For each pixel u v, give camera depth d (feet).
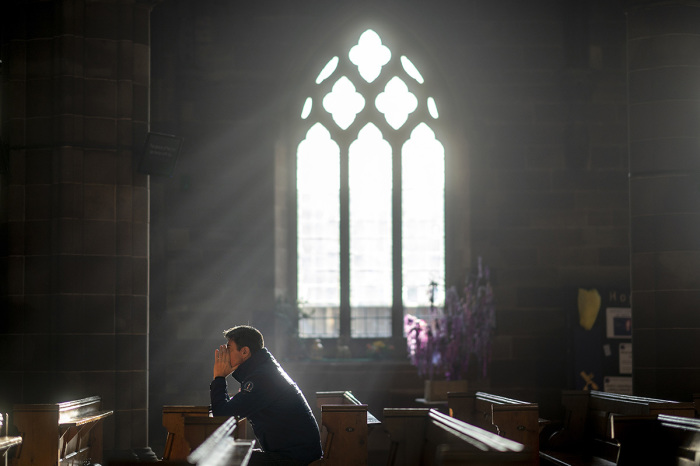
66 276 34.01
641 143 35.50
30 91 34.81
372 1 49.19
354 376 47.21
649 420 21.65
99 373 34.17
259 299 47.67
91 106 34.78
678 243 34.73
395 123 50.47
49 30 34.83
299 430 19.66
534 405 25.46
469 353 44.62
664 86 35.14
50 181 34.50
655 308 34.86
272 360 20.31
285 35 49.03
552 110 49.14
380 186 50.47
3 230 34.65
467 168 49.06
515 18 49.47
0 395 34.12
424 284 50.42
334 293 50.37
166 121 47.62
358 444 25.85
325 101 50.44
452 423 19.88
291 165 50.29
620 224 48.70
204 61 48.52
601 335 47.52
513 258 48.37
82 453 29.78
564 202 48.73
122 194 34.91
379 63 50.31
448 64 49.44
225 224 47.98
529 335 47.80
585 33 48.91
